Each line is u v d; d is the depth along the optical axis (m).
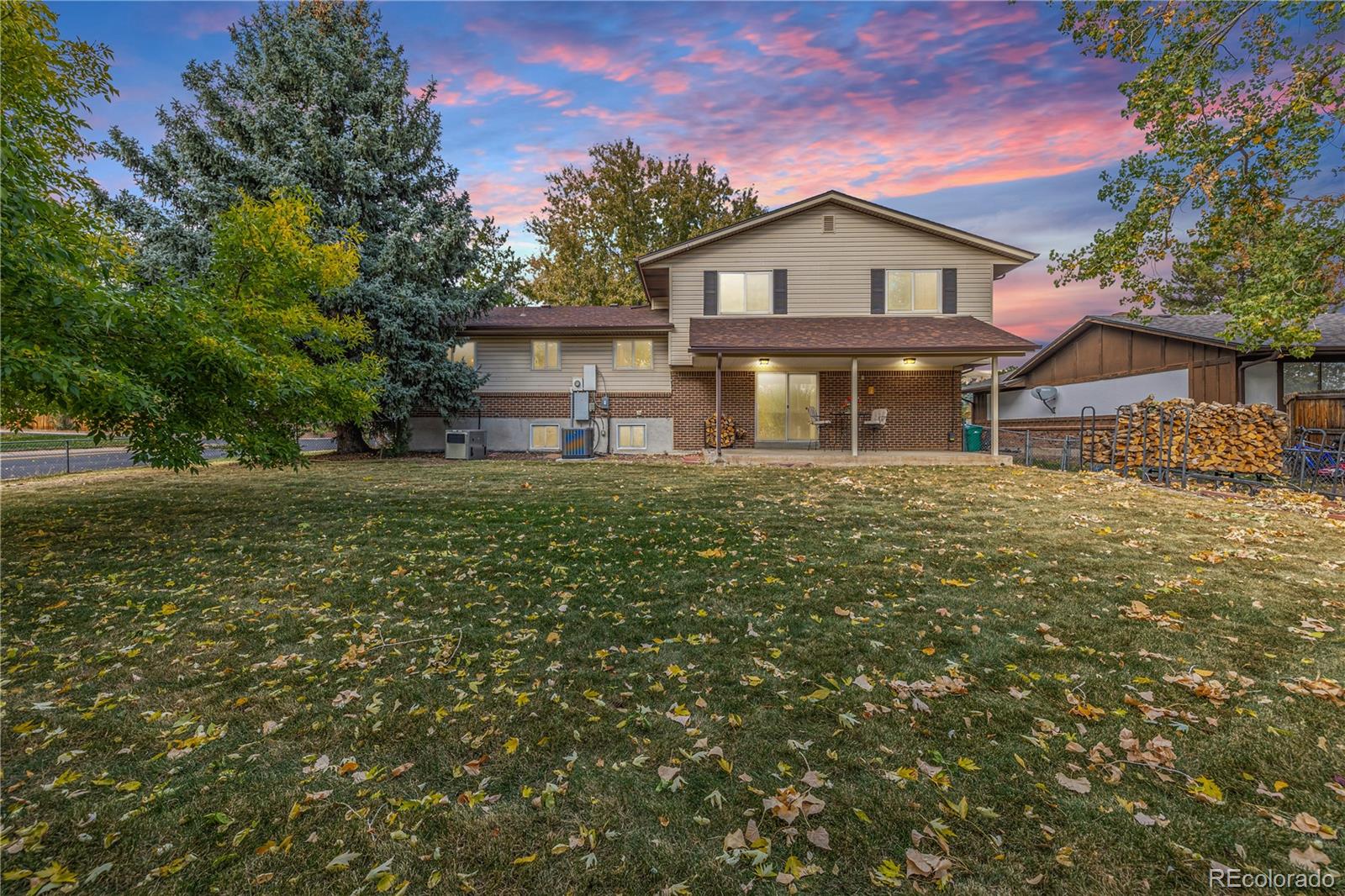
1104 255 11.63
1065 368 19.64
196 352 6.57
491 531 6.73
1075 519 7.29
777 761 2.54
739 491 9.60
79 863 1.99
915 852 1.99
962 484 10.35
